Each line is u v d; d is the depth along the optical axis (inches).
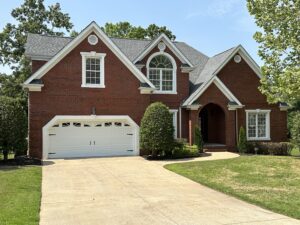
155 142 791.7
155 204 387.9
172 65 991.6
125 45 1069.1
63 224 315.6
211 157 828.0
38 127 804.6
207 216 341.4
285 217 338.0
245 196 421.1
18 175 560.4
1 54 1547.7
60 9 1620.3
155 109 810.2
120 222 321.7
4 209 349.4
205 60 1176.8
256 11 782.5
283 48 754.8
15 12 1567.4
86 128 855.1
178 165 676.1
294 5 738.8
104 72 862.5
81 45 847.1
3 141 735.1
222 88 958.4
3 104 743.1
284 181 509.4
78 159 799.1
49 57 889.5
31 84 794.2
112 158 819.4
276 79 773.3
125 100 877.2
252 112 1058.1
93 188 476.1
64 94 828.6
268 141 1067.9
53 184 503.5
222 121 1014.4
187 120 984.9
